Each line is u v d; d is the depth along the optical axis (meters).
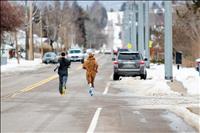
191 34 81.94
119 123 31.95
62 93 52.91
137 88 59.69
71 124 31.92
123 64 73.62
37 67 130.88
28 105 43.59
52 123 32.53
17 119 34.66
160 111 38.00
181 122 32.09
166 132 28.09
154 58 139.50
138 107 40.91
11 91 58.19
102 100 46.97
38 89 60.75
